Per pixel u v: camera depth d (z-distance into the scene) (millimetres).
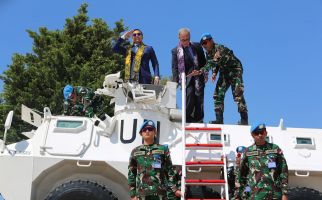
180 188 6371
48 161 7039
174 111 7738
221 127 7676
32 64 20953
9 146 7336
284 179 5766
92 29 21500
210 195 6922
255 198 5738
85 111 8047
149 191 5555
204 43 8359
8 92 20062
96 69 20219
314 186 7391
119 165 7070
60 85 18938
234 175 7008
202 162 6707
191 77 8617
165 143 7484
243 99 8305
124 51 9070
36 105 19234
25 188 6934
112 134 7500
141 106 7664
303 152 7500
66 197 6734
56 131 7391
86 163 7102
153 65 8867
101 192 6789
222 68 8422
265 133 5902
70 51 20922
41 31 21594
